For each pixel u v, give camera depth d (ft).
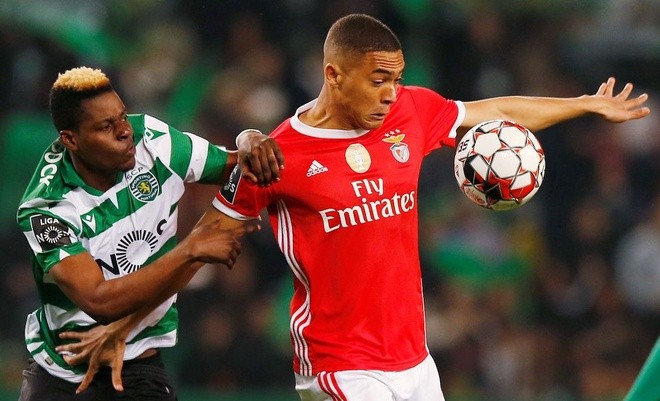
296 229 54.03
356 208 53.36
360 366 53.67
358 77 51.88
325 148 53.62
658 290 133.08
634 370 129.59
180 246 49.73
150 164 55.16
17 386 121.49
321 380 54.39
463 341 126.41
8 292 127.24
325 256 53.72
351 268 53.57
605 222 136.87
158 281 49.70
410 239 54.85
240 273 122.52
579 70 147.02
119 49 142.82
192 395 112.16
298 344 55.31
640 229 136.26
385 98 52.13
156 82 140.15
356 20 52.47
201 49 142.41
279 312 122.42
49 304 56.29
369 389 53.52
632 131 143.23
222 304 120.78
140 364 57.62
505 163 53.78
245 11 142.00
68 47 139.03
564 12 150.30
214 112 134.10
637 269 134.31
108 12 144.36
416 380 54.80
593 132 141.59
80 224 53.78
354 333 53.93
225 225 54.19
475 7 147.64
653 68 147.74
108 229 54.44
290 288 124.06
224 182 57.06
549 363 129.08
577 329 132.26
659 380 60.34
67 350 54.85
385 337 53.98
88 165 53.83
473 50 144.15
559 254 136.46
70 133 52.90
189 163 55.88
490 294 130.52
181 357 119.34
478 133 54.80
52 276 52.54
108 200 54.44
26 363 123.65
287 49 139.95
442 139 57.52
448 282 130.82
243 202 53.67
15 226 131.34
